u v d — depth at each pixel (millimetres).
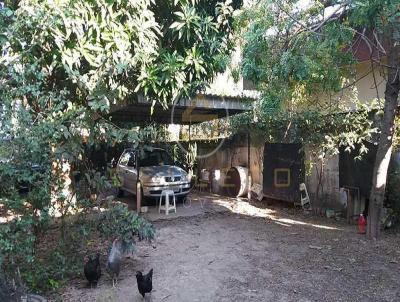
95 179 5168
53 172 4770
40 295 4191
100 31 5125
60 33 4656
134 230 5012
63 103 4559
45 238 5629
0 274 3791
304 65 5164
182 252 5996
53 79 5723
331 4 5156
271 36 5324
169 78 5879
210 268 5219
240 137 11297
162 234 7121
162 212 9078
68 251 5066
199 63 6113
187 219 8445
